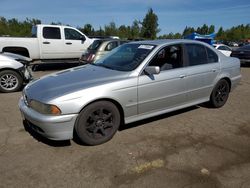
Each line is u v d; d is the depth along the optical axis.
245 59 13.24
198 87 4.75
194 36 28.45
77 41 11.86
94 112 3.51
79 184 2.78
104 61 4.62
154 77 4.00
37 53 11.03
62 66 12.86
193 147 3.62
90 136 3.55
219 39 80.00
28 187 2.72
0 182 2.79
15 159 3.25
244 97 6.50
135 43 4.74
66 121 3.28
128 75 3.81
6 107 5.41
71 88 3.43
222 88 5.38
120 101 3.68
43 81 3.88
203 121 4.65
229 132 4.18
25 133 4.02
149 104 4.04
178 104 4.52
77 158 3.29
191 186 2.76
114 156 3.35
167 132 4.13
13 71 6.70
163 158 3.31
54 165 3.13
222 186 2.76
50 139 3.44
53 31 11.25
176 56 4.45
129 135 3.99
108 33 46.84
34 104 3.42
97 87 3.46
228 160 3.28
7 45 10.33
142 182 2.82
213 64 5.02
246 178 2.90
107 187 2.73
